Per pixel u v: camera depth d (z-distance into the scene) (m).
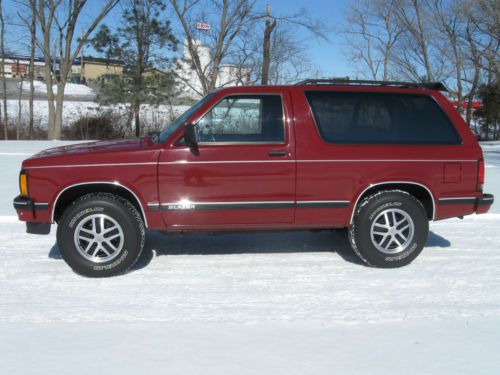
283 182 4.75
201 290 4.34
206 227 4.79
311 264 5.11
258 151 4.71
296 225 4.90
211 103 4.76
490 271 4.88
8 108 28.67
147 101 23.84
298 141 4.77
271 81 25.50
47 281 4.55
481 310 3.90
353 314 3.81
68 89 42.16
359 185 4.84
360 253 4.95
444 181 4.94
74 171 4.54
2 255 5.34
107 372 2.96
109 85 23.69
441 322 3.68
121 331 3.50
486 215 7.25
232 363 3.06
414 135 4.99
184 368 3.00
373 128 4.96
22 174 4.57
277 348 3.26
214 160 4.66
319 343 3.33
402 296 4.21
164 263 5.12
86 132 24.33
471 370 3.00
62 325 3.60
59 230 4.58
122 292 4.29
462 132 5.04
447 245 5.82
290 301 4.08
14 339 3.38
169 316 3.76
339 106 4.93
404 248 4.93
